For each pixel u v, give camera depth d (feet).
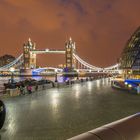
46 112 52.60
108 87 153.28
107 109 56.13
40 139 30.55
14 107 61.52
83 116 46.83
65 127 37.22
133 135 7.82
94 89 134.51
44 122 41.37
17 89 97.81
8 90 93.56
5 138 31.19
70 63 582.76
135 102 70.03
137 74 267.80
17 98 85.76
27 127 37.55
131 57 285.84
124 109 55.88
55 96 93.40
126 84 135.74
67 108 58.75
